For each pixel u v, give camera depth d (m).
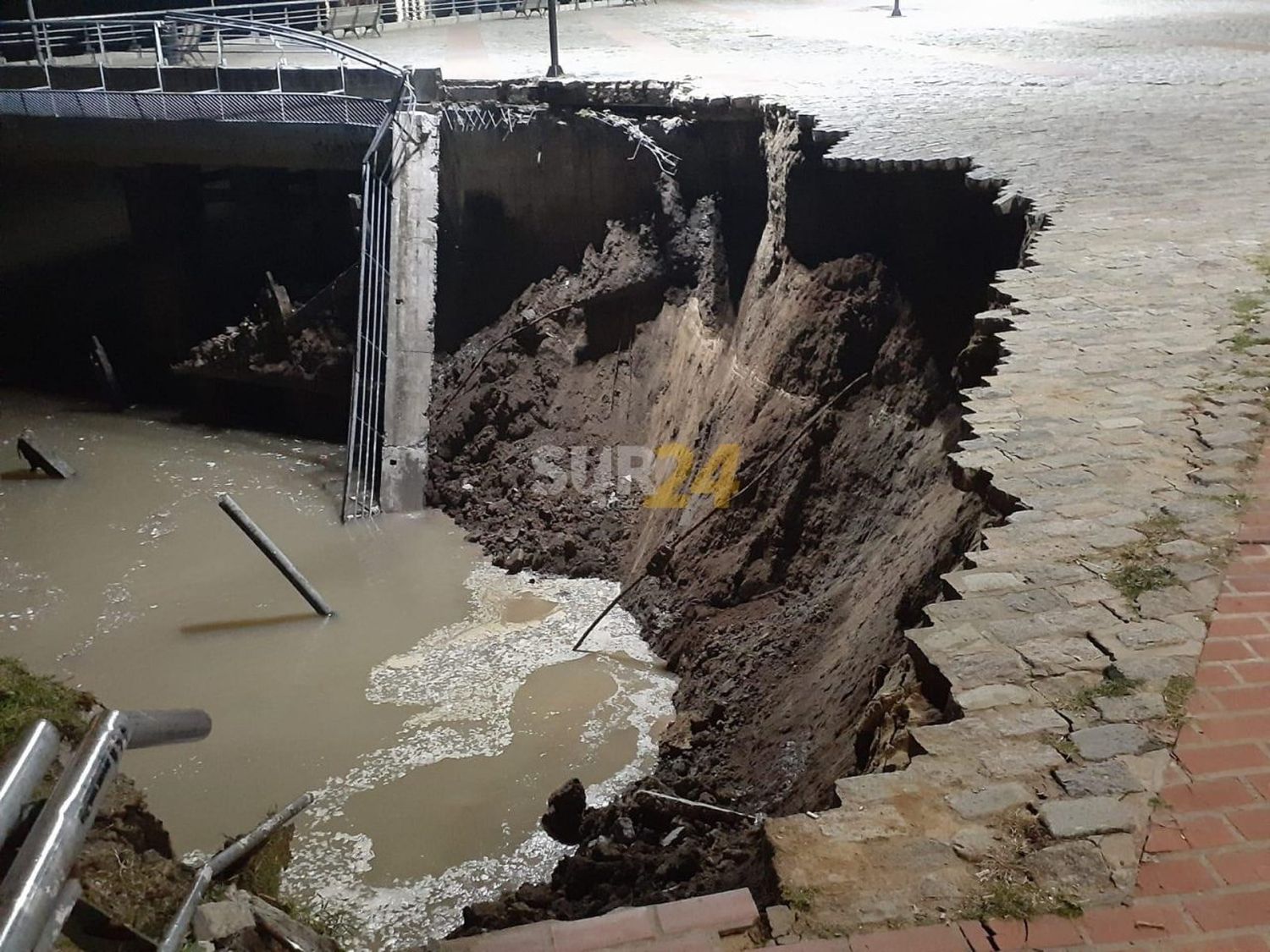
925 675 4.61
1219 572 4.68
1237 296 7.48
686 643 13.10
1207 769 3.67
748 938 3.29
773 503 13.20
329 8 31.78
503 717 12.55
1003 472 5.58
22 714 4.11
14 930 2.31
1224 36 20.75
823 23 27.66
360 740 12.32
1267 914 3.15
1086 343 6.99
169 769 11.96
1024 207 9.87
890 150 11.84
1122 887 3.28
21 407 23.83
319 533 17.72
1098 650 4.29
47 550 17.50
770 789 9.32
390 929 9.57
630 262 18.36
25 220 26.75
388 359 19.42
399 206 20.25
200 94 22.14
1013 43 21.58
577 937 3.35
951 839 3.51
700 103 16.95
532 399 18.75
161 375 24.59
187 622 15.18
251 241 24.34
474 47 26.23
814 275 13.59
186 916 3.73
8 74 24.89
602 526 16.39
